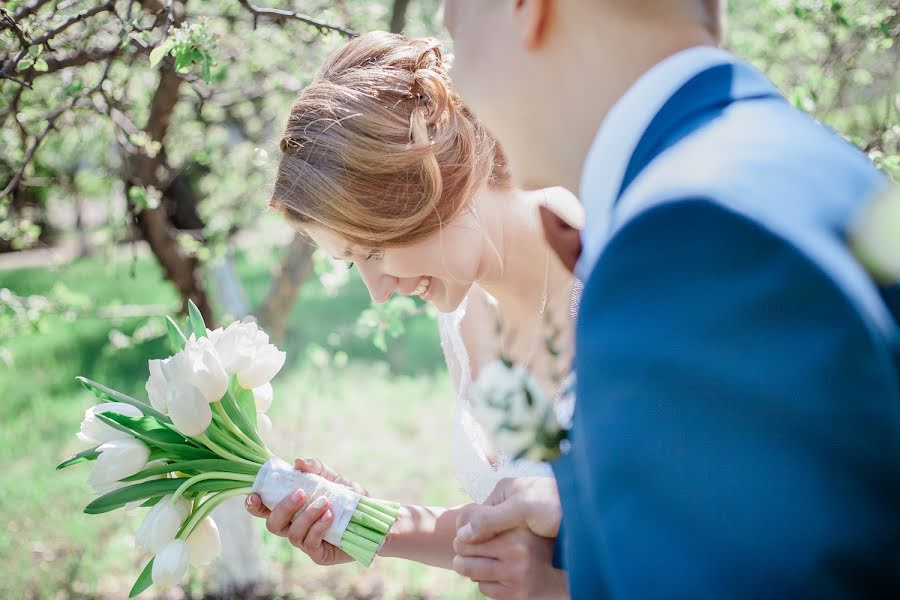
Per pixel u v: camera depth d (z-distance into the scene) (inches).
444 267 54.6
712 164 21.6
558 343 54.7
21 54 75.4
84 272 355.6
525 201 59.9
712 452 19.6
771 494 19.1
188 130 144.3
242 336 57.5
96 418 54.5
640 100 24.4
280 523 55.2
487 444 64.8
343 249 53.8
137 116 128.1
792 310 19.5
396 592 156.5
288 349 275.3
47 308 125.6
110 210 138.7
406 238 51.8
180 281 135.3
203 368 53.4
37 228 122.3
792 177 21.4
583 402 22.1
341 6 118.0
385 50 53.4
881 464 19.1
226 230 139.0
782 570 18.9
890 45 93.0
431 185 50.1
